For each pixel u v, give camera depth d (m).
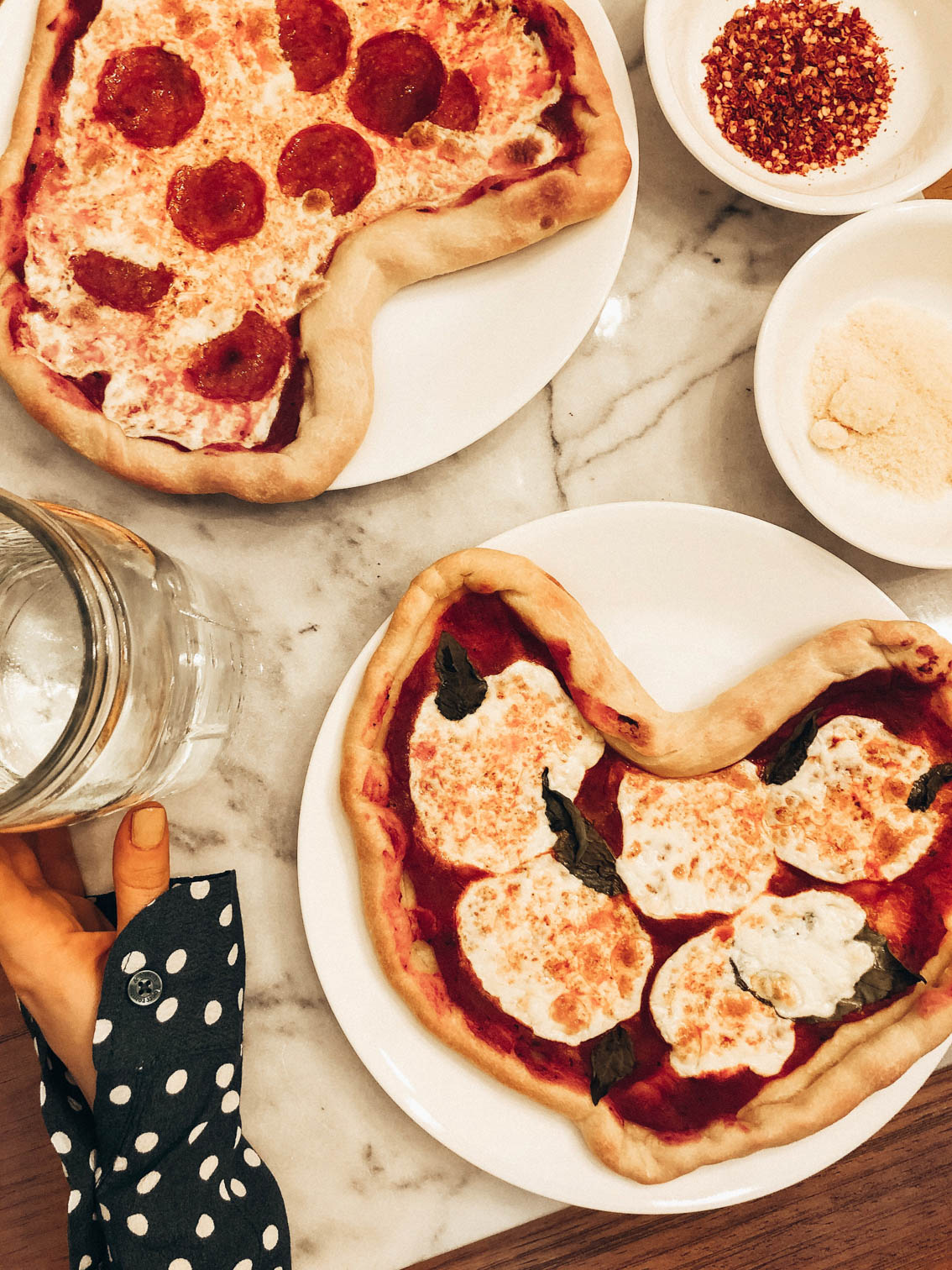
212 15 0.56
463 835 0.55
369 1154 0.57
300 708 0.59
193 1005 0.52
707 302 0.60
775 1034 0.54
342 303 0.55
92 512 0.58
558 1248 0.59
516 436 0.60
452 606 0.55
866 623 0.55
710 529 0.56
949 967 0.53
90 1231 0.52
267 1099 0.57
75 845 0.58
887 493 0.58
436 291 0.58
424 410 0.57
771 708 0.54
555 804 0.54
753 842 0.55
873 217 0.56
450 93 0.57
